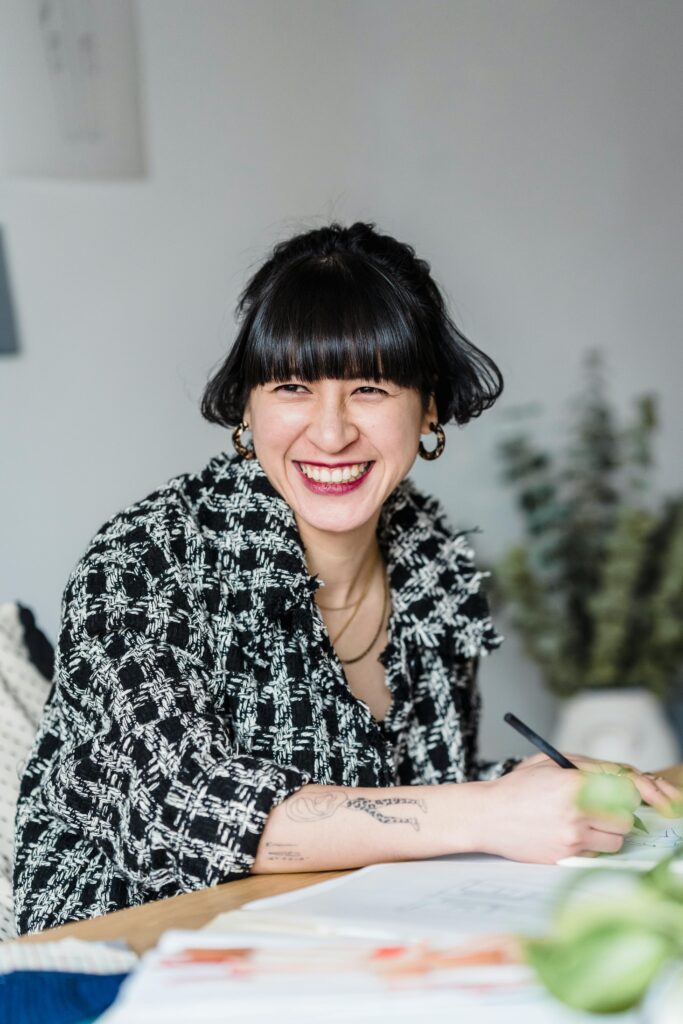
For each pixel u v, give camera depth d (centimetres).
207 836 94
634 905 60
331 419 116
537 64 337
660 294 349
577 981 56
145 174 283
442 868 90
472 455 330
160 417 288
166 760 98
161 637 111
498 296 334
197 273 292
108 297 279
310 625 121
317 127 312
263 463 122
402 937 69
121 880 110
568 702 317
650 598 314
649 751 309
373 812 94
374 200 321
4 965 70
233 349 124
